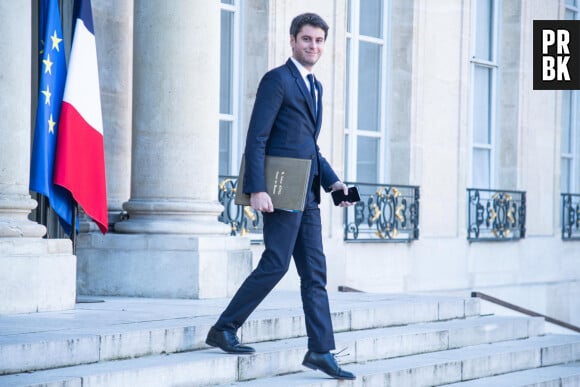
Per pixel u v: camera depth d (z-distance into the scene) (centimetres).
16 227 847
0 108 844
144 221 1059
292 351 772
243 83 1302
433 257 1566
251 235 1285
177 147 1060
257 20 1302
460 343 980
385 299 1071
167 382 675
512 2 1755
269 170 697
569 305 1889
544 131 1819
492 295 1686
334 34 1368
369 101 1515
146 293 1045
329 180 730
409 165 1528
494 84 1752
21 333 697
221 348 737
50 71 928
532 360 994
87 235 1066
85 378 620
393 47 1537
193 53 1062
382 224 1478
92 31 960
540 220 1816
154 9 1059
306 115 707
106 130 1099
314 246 716
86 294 1063
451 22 1598
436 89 1575
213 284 1042
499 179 1758
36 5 1101
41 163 912
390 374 800
